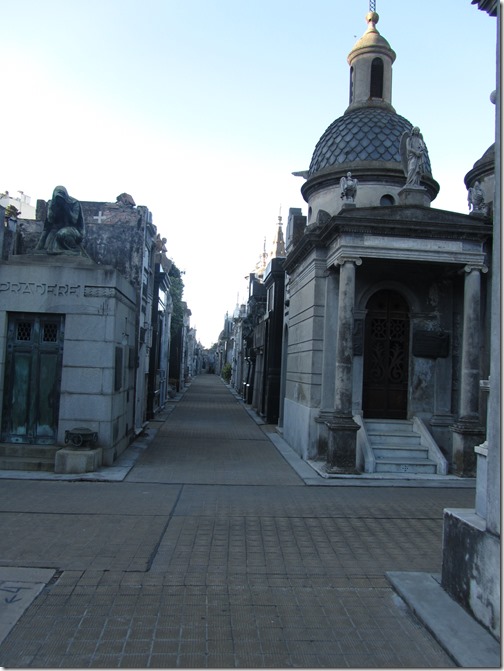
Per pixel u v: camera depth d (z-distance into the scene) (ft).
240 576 17.80
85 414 34.35
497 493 14.06
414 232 35.99
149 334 59.31
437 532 23.52
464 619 14.65
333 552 20.49
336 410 35.88
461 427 36.27
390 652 13.23
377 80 51.01
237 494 29.17
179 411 77.71
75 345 34.40
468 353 36.76
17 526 22.15
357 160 45.21
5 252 41.75
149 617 14.67
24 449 33.37
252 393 95.40
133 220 48.32
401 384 40.98
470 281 36.88
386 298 41.06
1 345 34.09
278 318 66.85
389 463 36.35
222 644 13.34
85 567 18.02
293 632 14.11
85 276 34.58
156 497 27.68
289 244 52.80
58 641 13.25
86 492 28.19
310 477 34.24
